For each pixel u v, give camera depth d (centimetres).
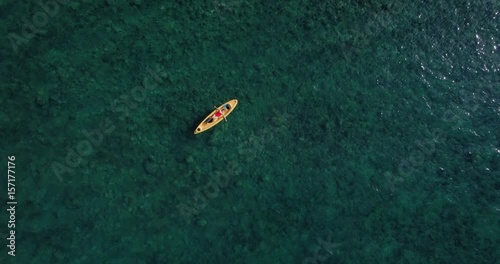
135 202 2611
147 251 2559
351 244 2708
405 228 2764
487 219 2808
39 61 2686
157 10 2855
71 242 2514
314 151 2806
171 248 2581
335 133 2844
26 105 2633
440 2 3034
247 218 2677
